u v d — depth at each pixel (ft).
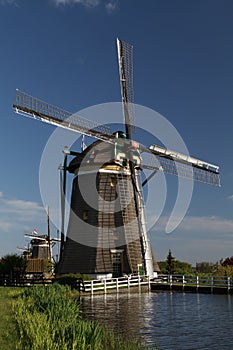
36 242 206.80
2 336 38.32
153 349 41.01
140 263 115.55
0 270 122.62
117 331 50.47
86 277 106.83
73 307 51.93
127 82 120.06
